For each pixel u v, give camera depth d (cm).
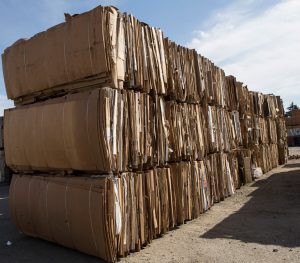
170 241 596
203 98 903
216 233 631
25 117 635
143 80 603
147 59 625
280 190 1070
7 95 696
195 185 771
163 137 657
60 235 568
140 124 584
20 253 579
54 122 564
